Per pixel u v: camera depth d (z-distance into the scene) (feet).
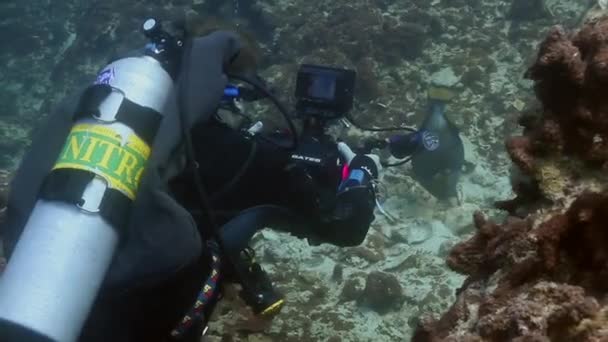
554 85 5.49
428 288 14.88
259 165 6.31
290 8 29.84
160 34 6.13
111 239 5.24
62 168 5.28
